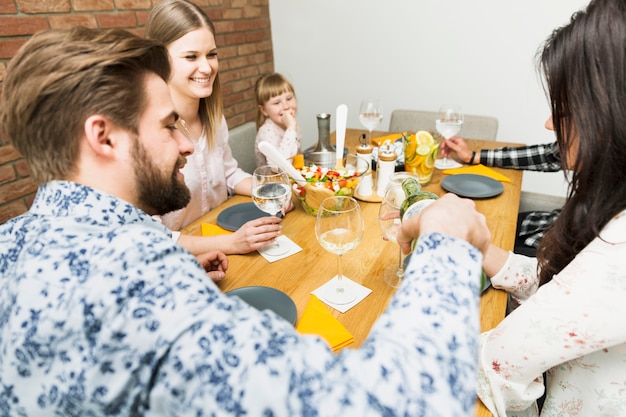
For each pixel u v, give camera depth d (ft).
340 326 2.40
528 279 2.69
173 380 1.16
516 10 7.92
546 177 9.01
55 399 1.26
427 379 1.12
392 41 9.22
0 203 5.35
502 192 4.26
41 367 1.25
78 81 1.39
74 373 1.21
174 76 4.36
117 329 1.17
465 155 5.16
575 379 2.27
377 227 3.65
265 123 6.79
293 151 6.28
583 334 1.86
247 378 1.09
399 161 4.78
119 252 1.27
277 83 6.57
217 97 4.87
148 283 1.23
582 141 1.87
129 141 1.55
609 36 1.68
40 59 1.40
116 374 1.20
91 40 1.46
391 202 3.01
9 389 1.29
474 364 1.20
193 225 3.90
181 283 1.26
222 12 8.68
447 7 8.43
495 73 8.58
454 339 1.21
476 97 8.96
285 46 10.49
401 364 1.13
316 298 2.68
